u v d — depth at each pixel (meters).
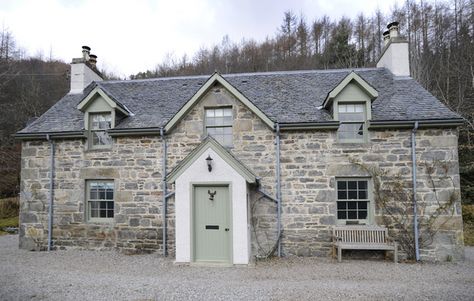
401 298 5.70
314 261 8.82
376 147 9.55
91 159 10.72
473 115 19.38
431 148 9.30
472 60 22.41
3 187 23.45
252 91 11.65
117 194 10.45
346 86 9.71
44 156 11.00
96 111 10.79
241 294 5.95
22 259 9.21
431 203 9.16
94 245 10.48
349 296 5.82
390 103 10.17
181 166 8.66
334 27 40.12
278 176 9.72
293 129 9.77
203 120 10.26
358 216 9.60
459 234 9.00
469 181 17.66
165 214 10.06
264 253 9.53
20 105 29.75
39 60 39.31
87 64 13.69
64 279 7.00
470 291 6.11
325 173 9.64
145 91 12.70
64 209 10.73
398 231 9.24
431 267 8.18
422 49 27.95
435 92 23.11
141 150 10.46
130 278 7.08
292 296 5.83
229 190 8.46
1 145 26.48
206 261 8.44
